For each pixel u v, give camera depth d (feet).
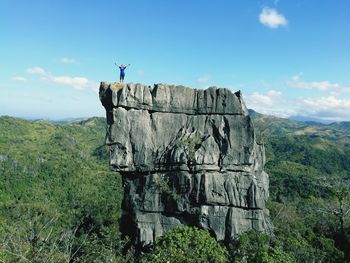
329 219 226.79
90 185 527.81
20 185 491.72
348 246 186.39
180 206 152.05
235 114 156.04
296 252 140.05
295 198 361.51
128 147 155.74
